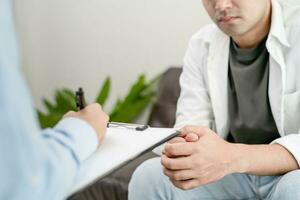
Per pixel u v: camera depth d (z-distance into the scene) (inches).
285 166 40.6
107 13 96.5
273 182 43.8
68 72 105.2
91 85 102.7
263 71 48.9
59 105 92.8
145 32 92.6
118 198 60.9
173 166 38.0
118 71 98.1
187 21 87.0
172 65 90.6
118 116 86.7
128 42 95.2
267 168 40.1
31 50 109.1
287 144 41.3
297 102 46.6
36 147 21.4
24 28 108.5
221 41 52.3
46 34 106.1
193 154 38.0
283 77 46.6
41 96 110.0
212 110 54.1
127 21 94.3
